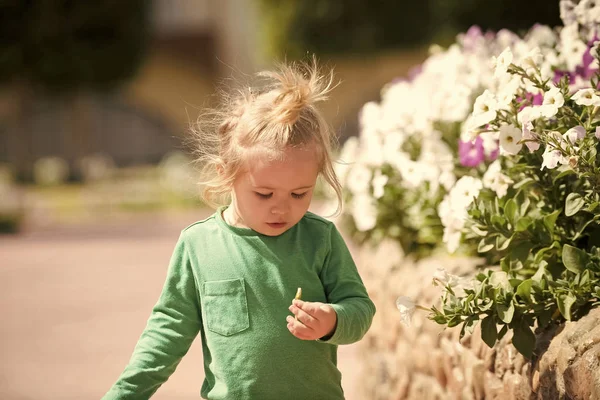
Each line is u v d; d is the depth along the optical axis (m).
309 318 2.88
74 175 37.62
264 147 2.94
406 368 5.06
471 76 5.83
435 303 4.28
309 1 29.94
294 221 3.05
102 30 30.28
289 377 3.04
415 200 5.97
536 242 3.70
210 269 3.12
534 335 3.29
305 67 3.47
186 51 43.97
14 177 36.25
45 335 10.22
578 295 3.21
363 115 7.11
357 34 29.89
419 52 30.41
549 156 3.34
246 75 3.58
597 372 2.79
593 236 3.67
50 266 16.08
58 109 42.25
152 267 15.42
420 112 6.17
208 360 3.19
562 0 4.58
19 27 28.80
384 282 5.73
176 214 25.25
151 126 44.28
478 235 4.22
